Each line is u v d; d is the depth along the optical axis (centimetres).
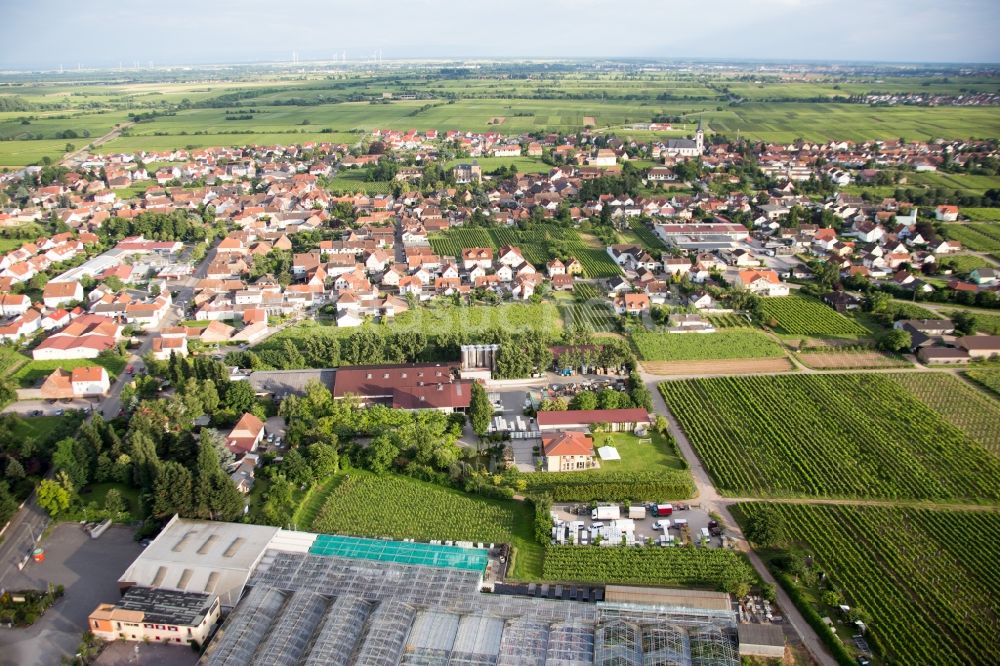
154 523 13338
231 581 11806
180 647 11056
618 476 15312
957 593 12031
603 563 12769
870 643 11069
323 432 16350
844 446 16425
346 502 14462
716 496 14812
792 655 10794
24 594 11850
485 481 15000
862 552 13000
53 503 13775
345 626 10788
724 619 10969
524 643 10531
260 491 14738
